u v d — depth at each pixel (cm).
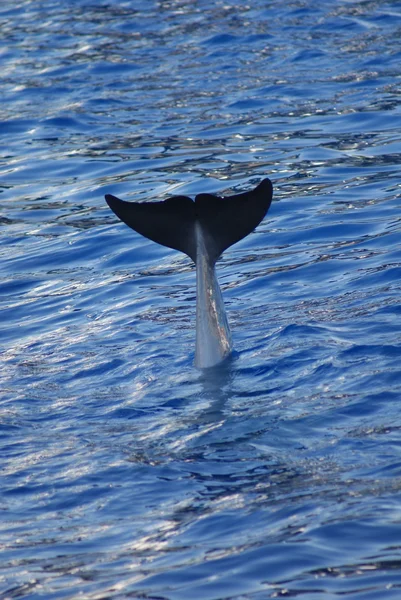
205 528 2194
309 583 1914
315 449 2548
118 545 2162
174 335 3547
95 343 3559
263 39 8412
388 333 3281
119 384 3169
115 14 9894
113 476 2516
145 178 5631
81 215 5206
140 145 6269
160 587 1945
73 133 6656
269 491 2344
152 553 2105
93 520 2300
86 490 2455
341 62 7569
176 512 2294
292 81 7250
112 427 2839
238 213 3130
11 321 3928
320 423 2703
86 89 7594
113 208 3142
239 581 1944
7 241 4947
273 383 3022
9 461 2655
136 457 2612
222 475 2459
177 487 2423
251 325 3522
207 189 5300
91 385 3180
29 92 7638
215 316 3247
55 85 7762
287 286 3925
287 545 2066
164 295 4034
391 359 3070
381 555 1997
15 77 8081
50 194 5588
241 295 3891
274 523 2177
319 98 6819
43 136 6644
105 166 5941
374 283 3803
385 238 4316
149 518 2278
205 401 2953
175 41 8669
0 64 8506
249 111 6712
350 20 8706
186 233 3206
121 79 7775
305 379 3020
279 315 3594
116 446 2698
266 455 2544
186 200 3130
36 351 3550
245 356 3247
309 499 2275
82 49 8731
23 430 2862
